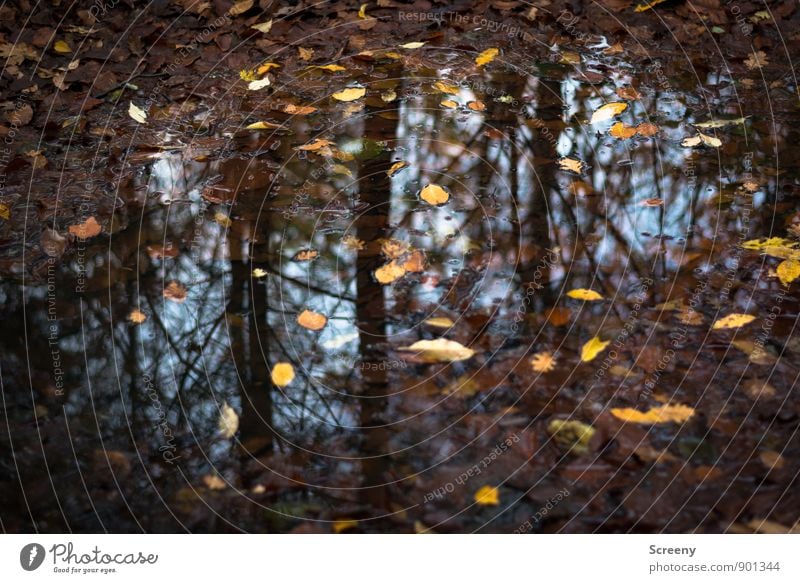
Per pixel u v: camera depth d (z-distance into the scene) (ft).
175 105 10.27
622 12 12.10
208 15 12.23
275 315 6.98
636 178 8.61
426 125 9.68
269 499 5.36
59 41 11.51
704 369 6.15
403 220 8.07
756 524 5.04
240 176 8.83
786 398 5.85
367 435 5.81
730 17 11.81
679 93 10.19
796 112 9.67
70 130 9.70
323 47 11.59
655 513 5.15
